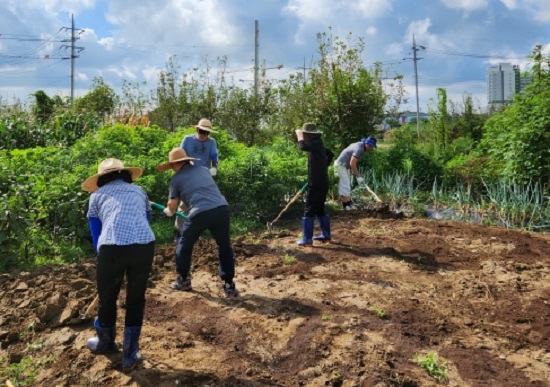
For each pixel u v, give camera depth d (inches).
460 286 261.6
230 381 169.6
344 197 442.0
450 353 191.6
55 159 390.6
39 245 299.6
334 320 216.1
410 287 259.1
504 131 524.1
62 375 173.9
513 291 254.8
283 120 722.8
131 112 753.0
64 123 601.6
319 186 320.2
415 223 392.8
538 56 509.0
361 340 199.3
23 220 290.8
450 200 492.7
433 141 900.0
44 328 205.6
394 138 882.8
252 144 775.1
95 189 191.9
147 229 175.3
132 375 171.8
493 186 484.7
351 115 615.5
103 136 435.8
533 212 412.2
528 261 303.4
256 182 401.4
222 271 239.0
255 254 312.2
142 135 468.8
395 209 473.7
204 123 303.3
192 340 199.2
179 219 303.4
